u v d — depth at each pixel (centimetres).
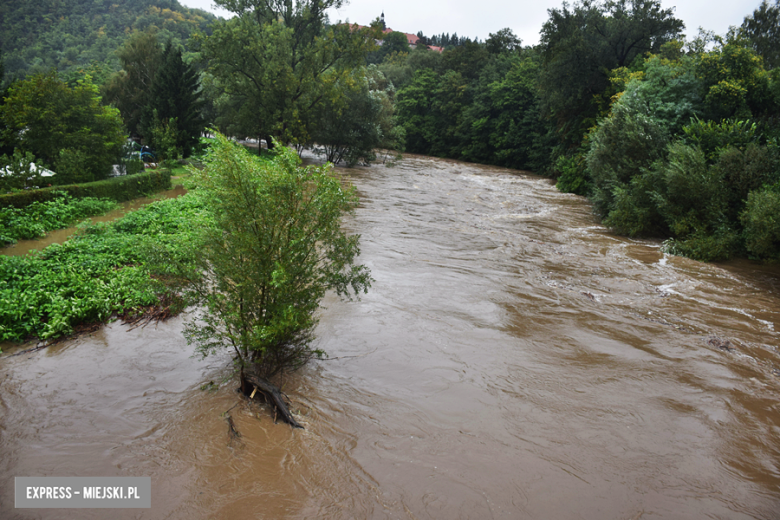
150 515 365
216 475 414
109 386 555
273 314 554
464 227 1648
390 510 381
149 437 462
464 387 583
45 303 752
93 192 1656
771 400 591
